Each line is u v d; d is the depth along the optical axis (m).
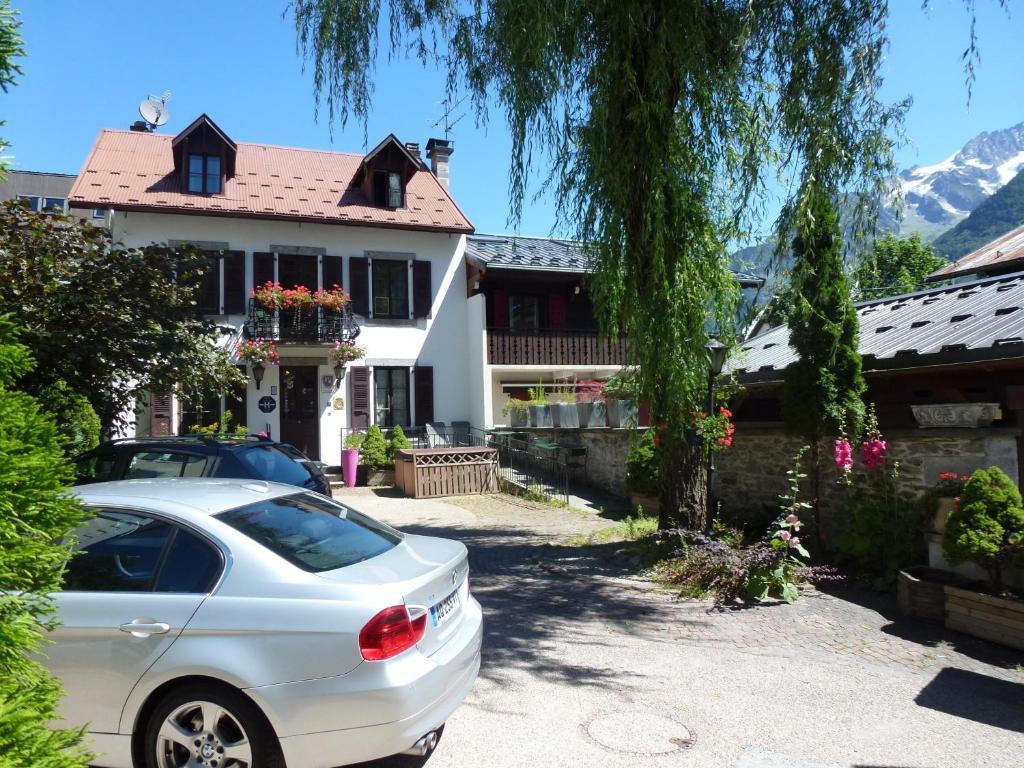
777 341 12.26
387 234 19.56
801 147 7.58
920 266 28.25
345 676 3.11
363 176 20.34
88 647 3.25
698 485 8.62
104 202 16.52
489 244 21.91
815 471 8.78
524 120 8.16
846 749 4.01
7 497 2.08
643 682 4.97
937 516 6.92
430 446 18.48
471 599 4.33
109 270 8.16
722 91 7.55
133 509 3.64
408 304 19.67
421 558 3.94
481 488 15.78
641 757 3.85
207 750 3.18
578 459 15.82
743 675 5.14
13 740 1.89
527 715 4.37
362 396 18.75
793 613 6.69
